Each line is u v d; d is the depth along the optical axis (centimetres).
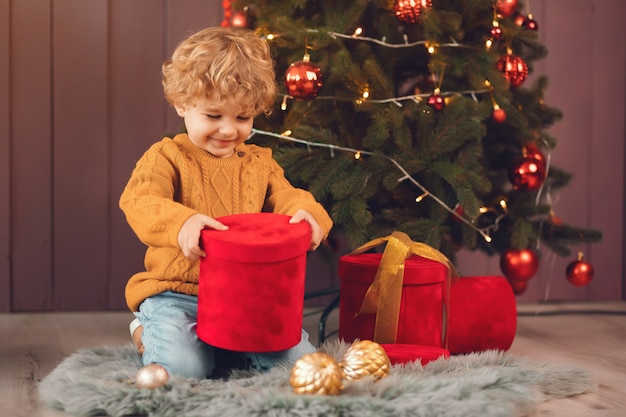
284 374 129
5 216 217
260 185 155
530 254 191
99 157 222
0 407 126
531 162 188
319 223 148
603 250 251
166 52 225
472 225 186
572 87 247
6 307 219
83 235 222
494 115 183
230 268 125
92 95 221
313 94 167
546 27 244
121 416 118
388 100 179
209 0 227
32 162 218
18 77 216
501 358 146
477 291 168
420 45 188
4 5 214
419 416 114
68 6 219
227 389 123
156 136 225
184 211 130
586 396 135
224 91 138
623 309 237
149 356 136
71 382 128
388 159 177
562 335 196
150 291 145
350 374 128
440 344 160
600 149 250
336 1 186
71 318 212
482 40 191
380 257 165
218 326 127
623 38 249
